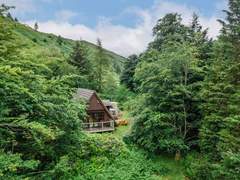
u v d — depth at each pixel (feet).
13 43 35.70
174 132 71.61
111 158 54.19
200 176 54.80
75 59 166.20
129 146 73.97
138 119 73.67
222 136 53.21
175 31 119.75
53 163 35.01
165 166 67.51
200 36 101.91
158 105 72.54
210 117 60.13
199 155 69.62
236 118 47.50
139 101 76.54
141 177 55.83
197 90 72.79
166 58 73.36
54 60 57.47
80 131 39.78
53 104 33.86
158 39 122.83
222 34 70.13
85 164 44.47
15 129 29.45
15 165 23.82
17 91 28.48
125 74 192.54
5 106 29.50
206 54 91.20
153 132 71.36
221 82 60.49
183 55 70.13
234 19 70.54
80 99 44.50
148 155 71.87
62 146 36.78
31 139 31.99
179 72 73.00
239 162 42.32
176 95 71.26
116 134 106.73
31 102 32.22
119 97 175.32
